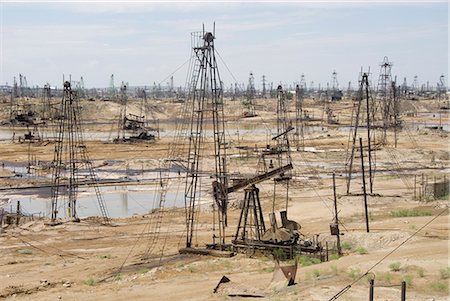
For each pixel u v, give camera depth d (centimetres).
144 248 4653
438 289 2556
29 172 9194
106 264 4134
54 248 4759
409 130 14762
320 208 6012
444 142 12262
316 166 9206
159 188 7806
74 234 5284
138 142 13025
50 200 7256
